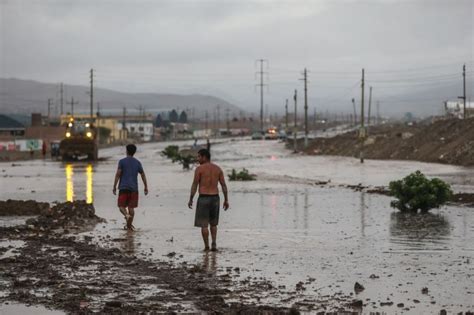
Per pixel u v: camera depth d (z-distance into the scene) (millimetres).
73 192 36562
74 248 18156
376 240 19141
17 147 115625
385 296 12406
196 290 13078
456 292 12656
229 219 24219
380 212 26250
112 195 34469
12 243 19031
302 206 28703
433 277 14023
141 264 15852
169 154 86812
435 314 11117
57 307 11828
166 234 20656
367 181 44438
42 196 34312
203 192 17812
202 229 17812
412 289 12938
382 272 14609
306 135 112625
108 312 11461
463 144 66938
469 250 17297
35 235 20391
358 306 11664
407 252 17094
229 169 61094
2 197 33844
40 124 159125
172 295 12711
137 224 23078
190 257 16750
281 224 22812
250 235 20281
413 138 84250
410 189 25891
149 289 13234
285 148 118812
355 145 96438
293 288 13188
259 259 16359
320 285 13422
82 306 11875
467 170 53781
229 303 12070
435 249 17500
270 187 39750
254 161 77875
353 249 17656
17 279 14180
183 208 28109
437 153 70938
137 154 99312
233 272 14820
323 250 17562
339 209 27453
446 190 25969
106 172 56531
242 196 33719
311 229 21516
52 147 88812
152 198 32625
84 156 77812
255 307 11664
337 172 55344
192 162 69875
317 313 11266
